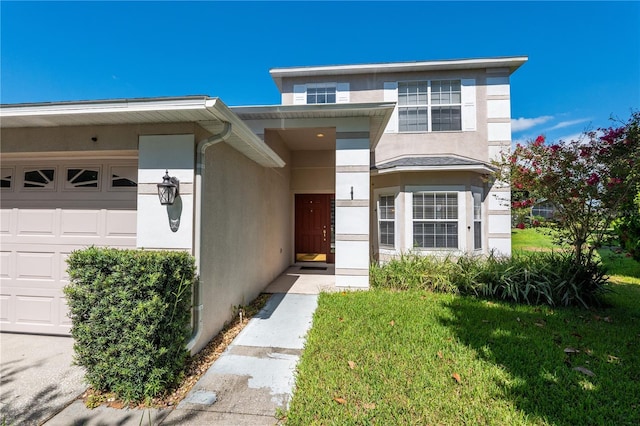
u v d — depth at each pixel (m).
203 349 3.64
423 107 9.12
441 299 5.45
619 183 4.90
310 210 10.23
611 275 8.02
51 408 2.51
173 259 2.86
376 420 2.24
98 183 3.98
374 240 8.58
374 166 8.30
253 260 5.84
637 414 2.30
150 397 2.58
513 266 5.93
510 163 6.01
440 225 7.61
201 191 3.51
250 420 2.36
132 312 2.59
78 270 2.71
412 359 3.19
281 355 3.52
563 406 2.38
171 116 3.30
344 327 4.12
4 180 4.15
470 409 2.35
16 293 4.04
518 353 3.30
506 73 8.90
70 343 3.77
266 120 6.60
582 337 3.81
